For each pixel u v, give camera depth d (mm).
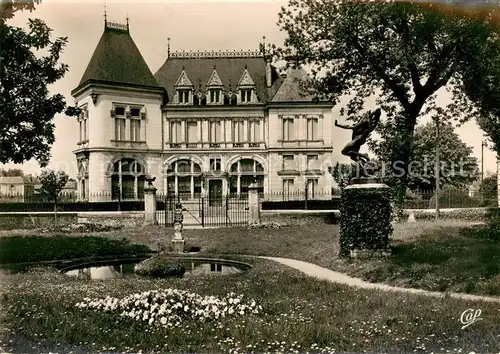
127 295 12180
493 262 14102
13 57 18562
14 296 11898
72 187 67750
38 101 20000
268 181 52688
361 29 28781
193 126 53656
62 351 8141
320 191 51906
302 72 53312
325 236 25344
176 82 54500
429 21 24953
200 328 9391
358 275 15883
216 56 57188
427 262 15281
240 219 37500
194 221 36438
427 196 39688
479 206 33688
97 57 49969
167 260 18219
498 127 25969
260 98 54094
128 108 50594
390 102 31453
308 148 52094
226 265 20328
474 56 25078
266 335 8789
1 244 24328
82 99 51000
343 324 9406
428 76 29359
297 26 30812
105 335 8898
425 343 8227
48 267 19125
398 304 10734
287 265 18750
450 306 10344
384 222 18000
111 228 33469
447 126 39125
